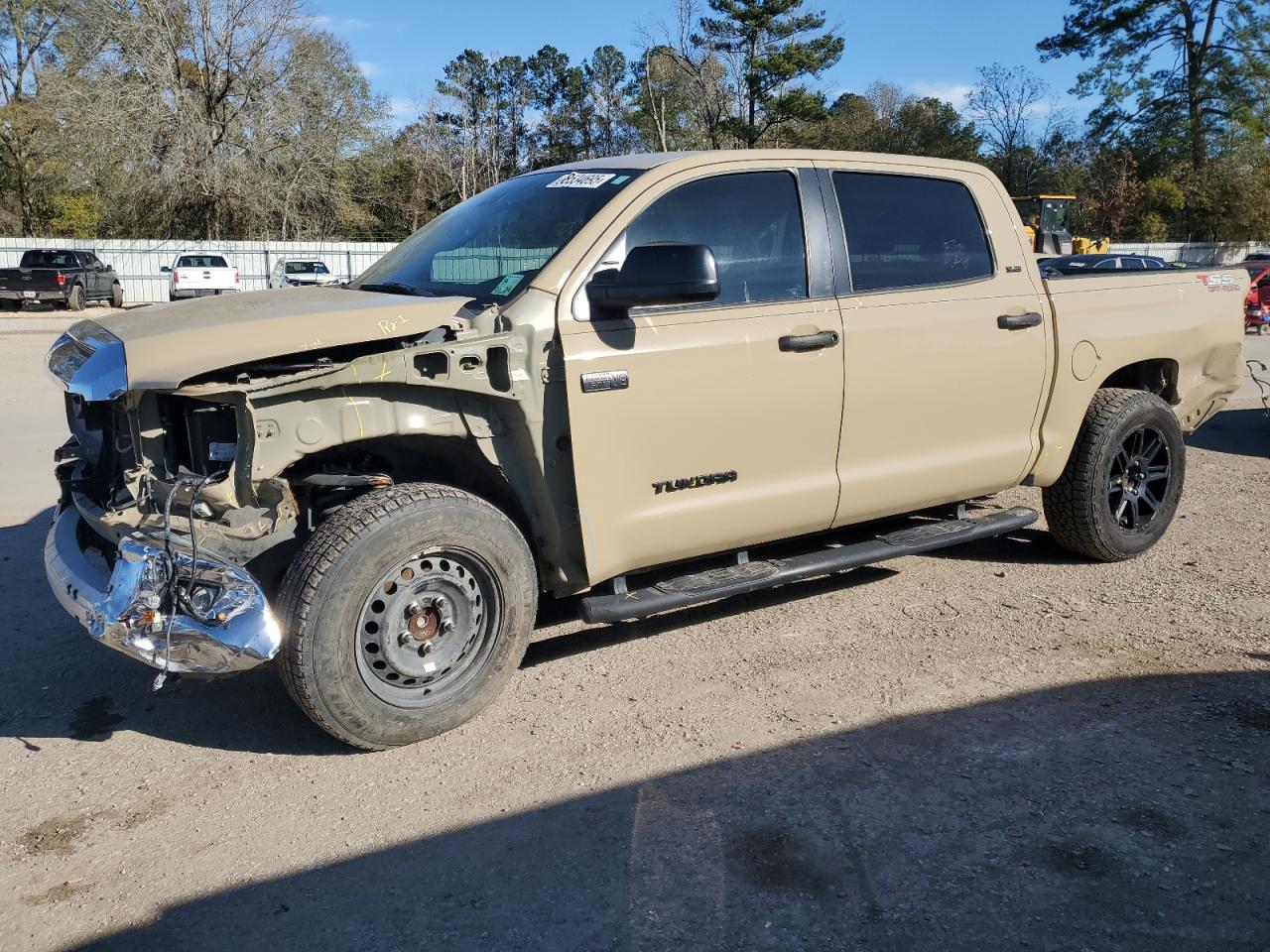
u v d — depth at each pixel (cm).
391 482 379
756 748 372
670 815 330
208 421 356
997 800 334
